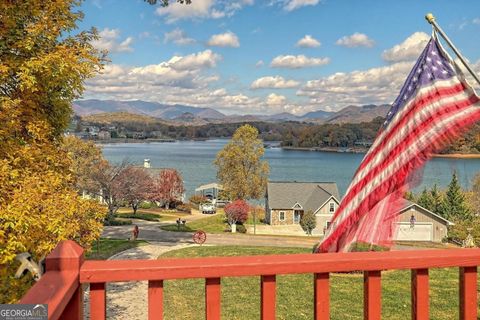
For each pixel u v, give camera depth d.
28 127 7.48
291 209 38.38
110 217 33.84
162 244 23.64
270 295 1.70
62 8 7.61
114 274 1.57
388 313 9.06
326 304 1.75
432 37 2.89
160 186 46.47
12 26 7.10
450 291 10.45
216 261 1.67
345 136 138.25
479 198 35.09
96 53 8.34
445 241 29.89
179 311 10.37
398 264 1.78
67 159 8.47
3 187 6.46
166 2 10.85
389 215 2.51
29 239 6.38
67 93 8.15
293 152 135.88
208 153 135.88
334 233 2.64
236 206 34.44
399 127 2.78
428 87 2.78
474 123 2.67
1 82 7.10
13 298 5.90
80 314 1.56
